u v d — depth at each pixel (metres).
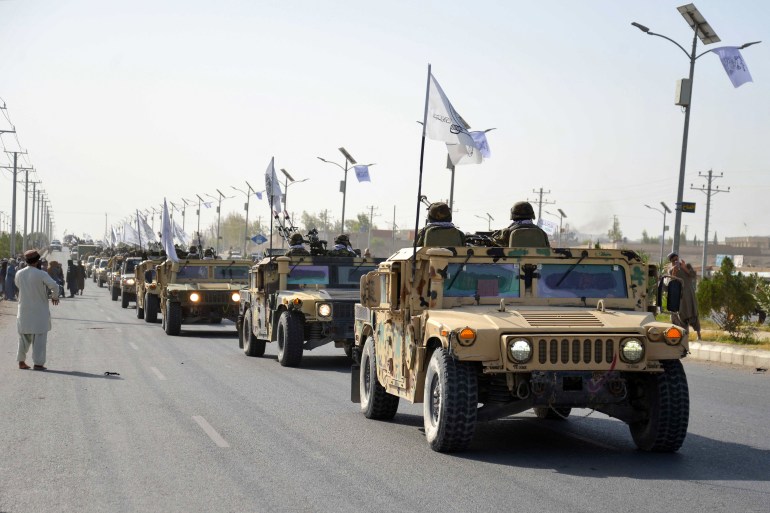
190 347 22.48
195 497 7.30
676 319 22.56
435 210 10.36
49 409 11.95
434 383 9.05
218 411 11.96
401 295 9.98
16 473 8.17
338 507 6.97
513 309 9.23
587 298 9.74
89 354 20.08
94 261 86.44
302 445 9.59
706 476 8.09
